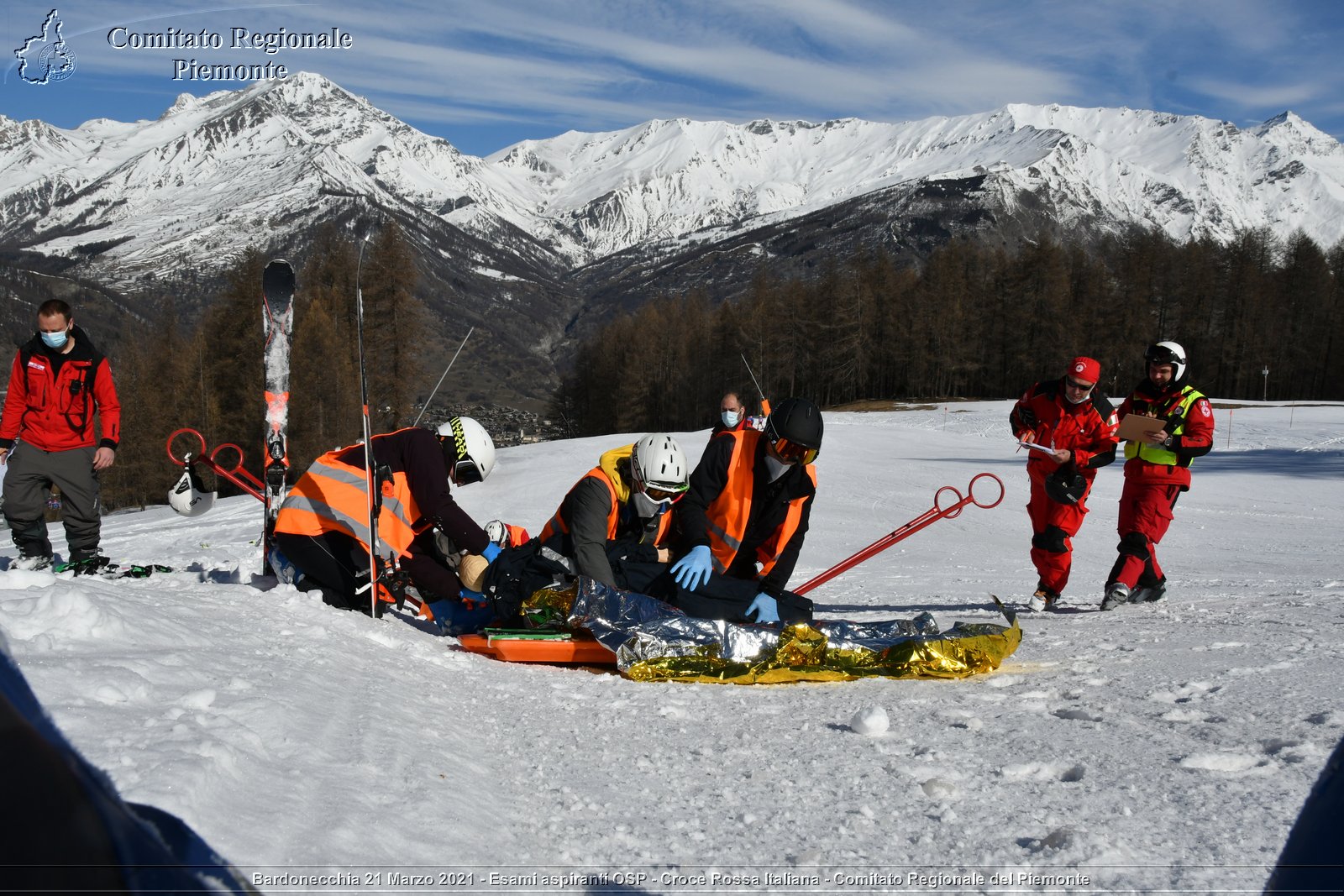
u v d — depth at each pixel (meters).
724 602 4.73
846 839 2.31
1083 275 74.38
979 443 31.72
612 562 5.01
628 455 4.88
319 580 5.24
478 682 4.09
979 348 74.38
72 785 0.88
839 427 36.06
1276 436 34.53
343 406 47.59
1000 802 2.54
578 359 89.31
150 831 1.03
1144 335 71.69
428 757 2.70
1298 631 4.87
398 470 5.23
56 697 2.29
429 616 5.37
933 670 4.20
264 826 1.88
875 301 75.31
